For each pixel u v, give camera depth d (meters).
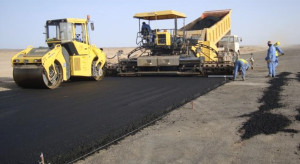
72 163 3.94
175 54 14.51
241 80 11.59
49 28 11.84
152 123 5.72
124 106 7.25
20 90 10.32
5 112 6.89
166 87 10.30
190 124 5.61
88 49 12.49
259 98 7.79
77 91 9.90
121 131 5.20
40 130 5.41
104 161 3.99
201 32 16.02
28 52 10.66
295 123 5.40
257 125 5.35
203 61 13.61
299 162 3.79
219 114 6.29
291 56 26.23
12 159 4.13
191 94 8.72
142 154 4.20
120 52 15.11
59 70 11.09
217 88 9.75
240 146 4.41
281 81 10.75
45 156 4.20
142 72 14.23
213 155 4.11
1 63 26.11
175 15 14.07
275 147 4.31
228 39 21.77
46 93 9.58
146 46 14.52
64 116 6.39
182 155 4.14
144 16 14.20
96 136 4.99
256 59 24.92
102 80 13.21
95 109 6.99
